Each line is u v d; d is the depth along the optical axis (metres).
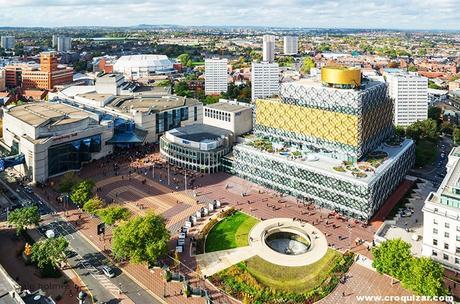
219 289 145.38
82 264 159.62
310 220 192.50
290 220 191.62
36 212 180.62
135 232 154.75
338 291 144.12
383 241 159.50
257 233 180.38
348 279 150.50
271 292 142.38
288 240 185.62
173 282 149.62
